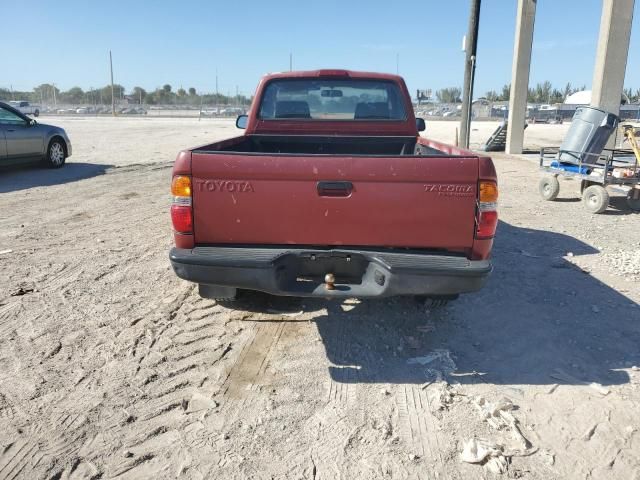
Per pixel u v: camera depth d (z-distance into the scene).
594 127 9.16
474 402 3.17
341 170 3.20
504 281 5.23
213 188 3.28
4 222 7.36
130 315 4.29
